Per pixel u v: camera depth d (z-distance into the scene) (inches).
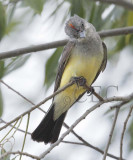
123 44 475.2
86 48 397.1
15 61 430.9
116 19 457.1
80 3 423.2
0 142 274.7
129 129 486.6
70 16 427.8
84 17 433.4
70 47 401.1
